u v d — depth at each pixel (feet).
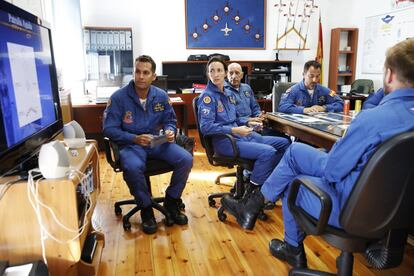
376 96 8.61
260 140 7.92
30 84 4.60
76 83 14.42
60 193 3.88
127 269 5.55
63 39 13.38
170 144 7.41
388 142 3.04
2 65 3.78
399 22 16.43
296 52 19.56
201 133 7.47
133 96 7.25
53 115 5.60
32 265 3.69
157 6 17.31
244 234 6.72
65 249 4.06
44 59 5.24
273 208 7.88
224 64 7.83
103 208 8.05
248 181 7.86
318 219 3.79
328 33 19.57
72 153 5.05
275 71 18.56
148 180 7.20
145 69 7.06
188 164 7.14
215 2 17.92
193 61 17.40
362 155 3.41
